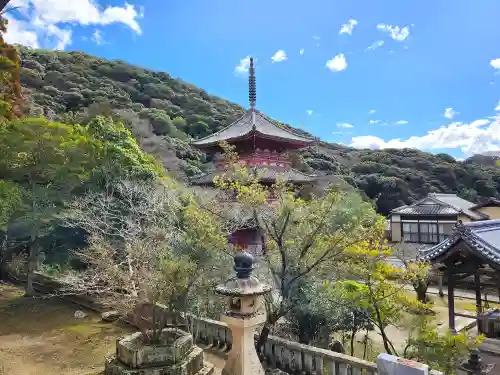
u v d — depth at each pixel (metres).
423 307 10.22
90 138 18.94
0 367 9.36
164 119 53.00
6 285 19.08
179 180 27.84
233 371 6.83
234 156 12.05
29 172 17.17
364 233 9.16
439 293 25.03
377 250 10.20
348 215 9.59
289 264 9.31
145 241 11.73
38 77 57.12
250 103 26.95
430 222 37.38
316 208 9.01
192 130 59.50
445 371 8.43
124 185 16.59
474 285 12.80
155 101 63.41
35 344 11.03
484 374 8.10
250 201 9.23
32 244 17.00
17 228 17.84
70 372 9.09
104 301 12.50
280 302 9.14
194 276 8.91
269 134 22.73
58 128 17.81
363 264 10.08
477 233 12.48
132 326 12.52
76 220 16.52
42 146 17.08
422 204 39.47
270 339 8.72
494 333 12.86
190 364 7.71
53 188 18.08
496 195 66.44
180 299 8.95
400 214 39.00
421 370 5.93
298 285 10.13
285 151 25.45
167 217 13.89
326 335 10.49
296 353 8.23
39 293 17.20
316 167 60.78
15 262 19.59
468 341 9.22
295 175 23.08
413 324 9.47
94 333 12.02
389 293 10.27
